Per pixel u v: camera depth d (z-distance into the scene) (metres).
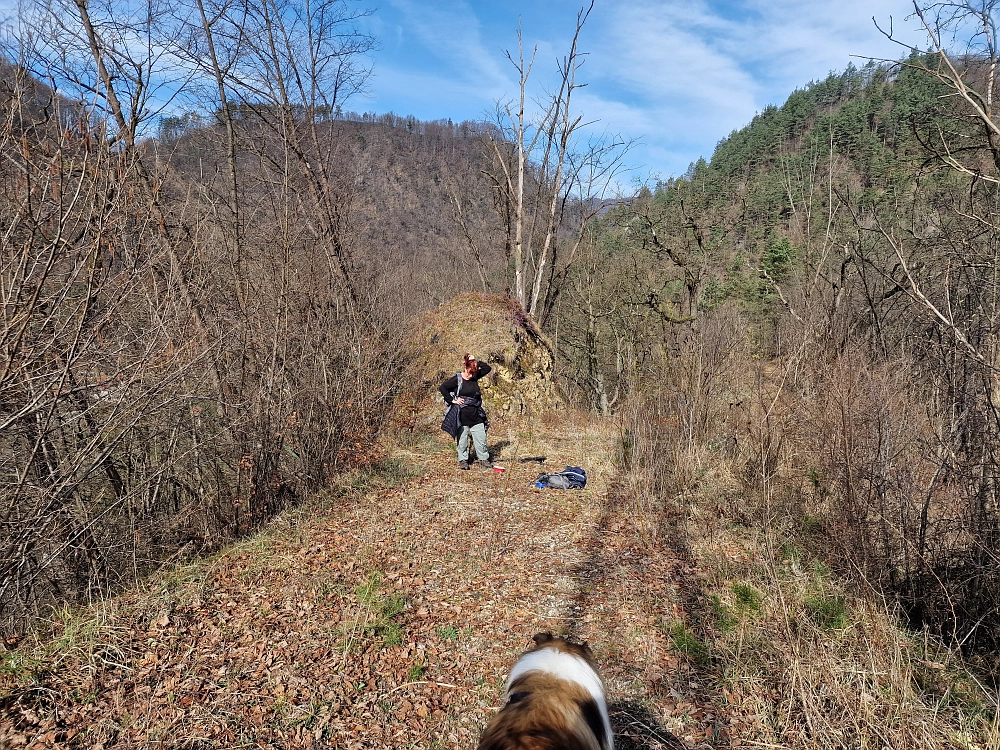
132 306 6.18
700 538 7.07
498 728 2.59
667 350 11.07
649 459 8.62
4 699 3.96
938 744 3.64
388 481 9.40
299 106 14.11
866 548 5.46
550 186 22.94
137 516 6.87
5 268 4.57
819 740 3.71
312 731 3.88
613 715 4.10
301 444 8.66
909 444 5.90
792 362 8.30
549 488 9.16
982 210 7.20
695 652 4.80
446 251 32.56
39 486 5.20
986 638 4.92
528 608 5.56
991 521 5.09
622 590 5.90
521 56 20.58
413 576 6.16
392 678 4.47
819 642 4.50
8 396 4.72
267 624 5.12
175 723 3.88
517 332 15.48
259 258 9.80
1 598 5.17
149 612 5.22
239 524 7.71
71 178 5.13
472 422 10.19
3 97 4.92
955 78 4.08
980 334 5.68
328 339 9.78
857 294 12.30
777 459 7.44
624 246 27.20
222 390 7.76
